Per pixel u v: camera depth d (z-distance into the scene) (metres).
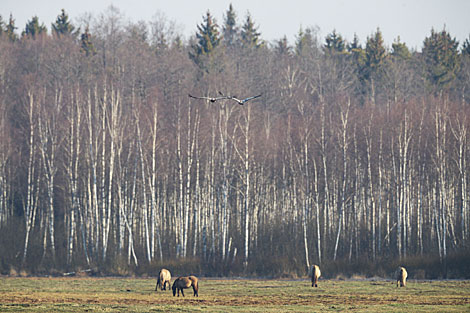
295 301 143.50
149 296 156.62
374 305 132.50
